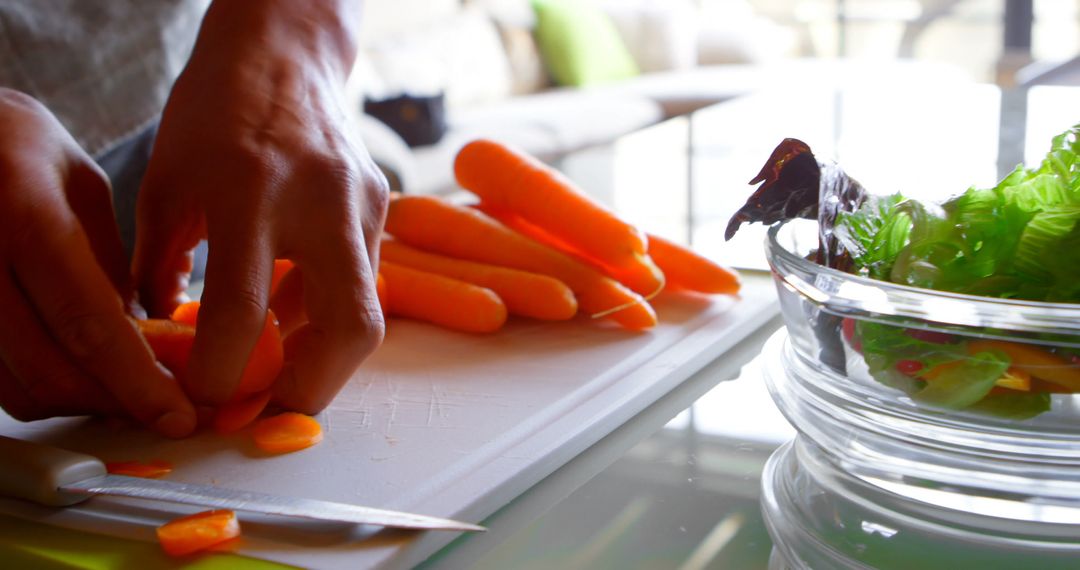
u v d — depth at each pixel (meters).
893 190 0.70
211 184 0.61
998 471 0.54
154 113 0.94
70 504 0.57
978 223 0.56
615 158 1.29
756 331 0.80
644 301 0.79
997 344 0.52
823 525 0.54
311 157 0.62
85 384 0.62
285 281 0.67
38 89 0.90
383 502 0.58
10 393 0.63
